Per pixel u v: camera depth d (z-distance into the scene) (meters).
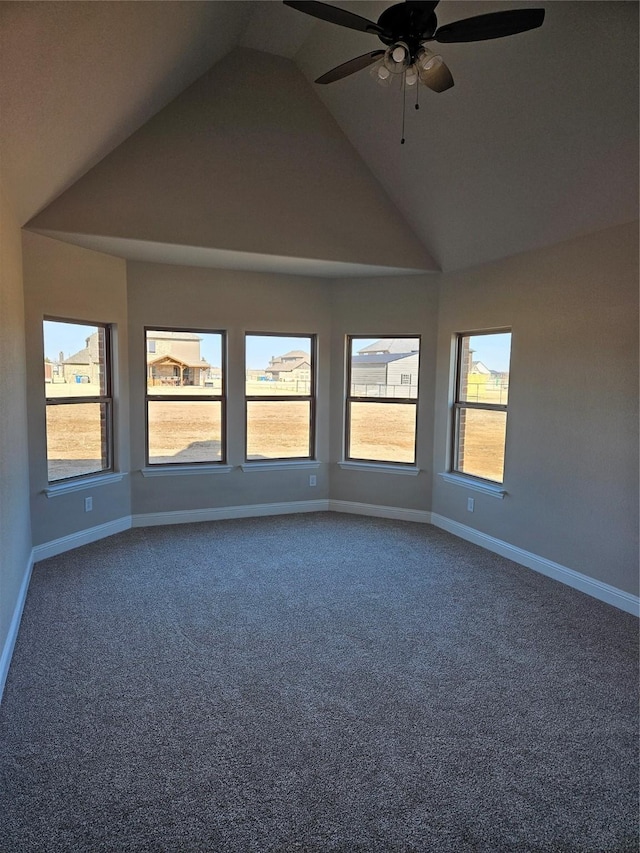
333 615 3.35
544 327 4.02
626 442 3.42
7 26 1.89
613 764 2.08
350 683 2.62
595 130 2.99
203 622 3.23
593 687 2.60
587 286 3.65
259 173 4.21
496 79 3.12
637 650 2.95
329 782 1.97
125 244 4.17
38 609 3.37
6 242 2.99
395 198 4.59
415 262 4.93
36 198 3.49
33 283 3.95
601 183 3.24
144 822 1.79
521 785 1.97
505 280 4.38
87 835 1.73
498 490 4.49
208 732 2.24
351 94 3.90
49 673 2.66
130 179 3.92
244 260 4.71
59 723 2.29
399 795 1.91
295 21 3.56
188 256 4.58
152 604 3.47
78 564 4.14
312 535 4.97
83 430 4.62
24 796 1.89
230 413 5.38
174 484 5.26
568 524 3.86
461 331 4.93
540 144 3.30
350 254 4.70
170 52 3.09
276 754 2.12
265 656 2.86
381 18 2.23
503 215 4.00
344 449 5.77
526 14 2.09
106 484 4.80
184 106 3.87
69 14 2.09
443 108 3.53
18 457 3.35
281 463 5.63
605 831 1.77
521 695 2.53
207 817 1.81
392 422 5.57
